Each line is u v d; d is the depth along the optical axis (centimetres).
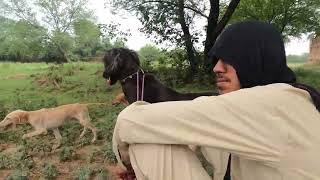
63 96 1591
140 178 146
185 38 1853
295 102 138
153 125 142
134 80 611
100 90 1684
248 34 149
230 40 151
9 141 902
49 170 683
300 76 2314
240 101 137
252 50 148
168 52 1925
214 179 173
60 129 939
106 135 877
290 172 133
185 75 1850
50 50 2808
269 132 133
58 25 2772
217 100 139
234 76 152
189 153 147
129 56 619
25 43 2778
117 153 158
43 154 787
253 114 135
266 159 134
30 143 835
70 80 1967
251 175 142
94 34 2830
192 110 139
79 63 2605
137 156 147
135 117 146
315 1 2327
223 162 169
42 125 824
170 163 143
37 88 1828
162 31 1864
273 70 148
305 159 132
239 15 2367
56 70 2308
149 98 606
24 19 2727
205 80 1802
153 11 1817
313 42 3891
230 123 135
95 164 723
